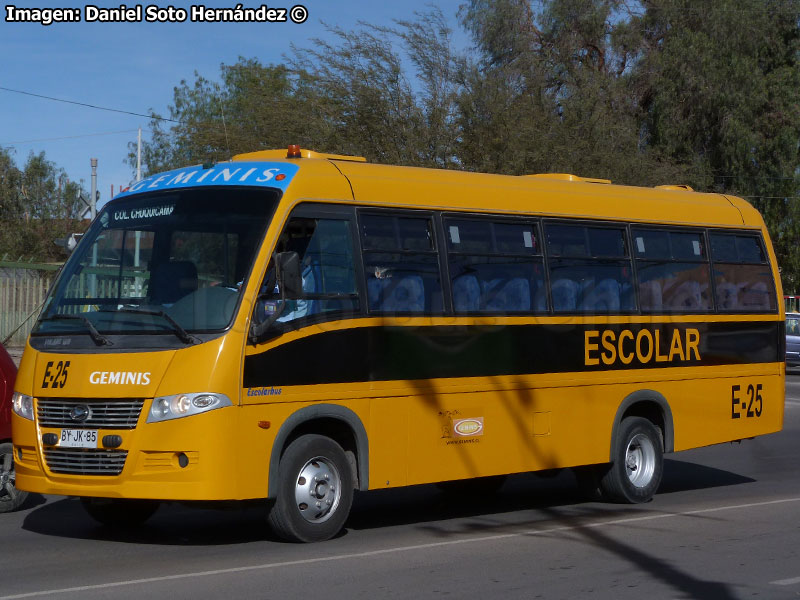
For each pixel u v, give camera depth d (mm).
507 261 10961
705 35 45094
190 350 8648
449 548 9227
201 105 64625
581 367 11531
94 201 30094
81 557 8711
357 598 7301
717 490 13422
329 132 33281
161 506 11766
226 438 8594
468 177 10953
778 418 13859
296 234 9305
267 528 10273
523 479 14664
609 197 12195
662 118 45188
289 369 9055
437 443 10141
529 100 37344
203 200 9469
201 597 7254
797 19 46250
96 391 8758
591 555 8961
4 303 26797
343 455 9500
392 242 10023
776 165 45219
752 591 7691
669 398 12469
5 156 60500
